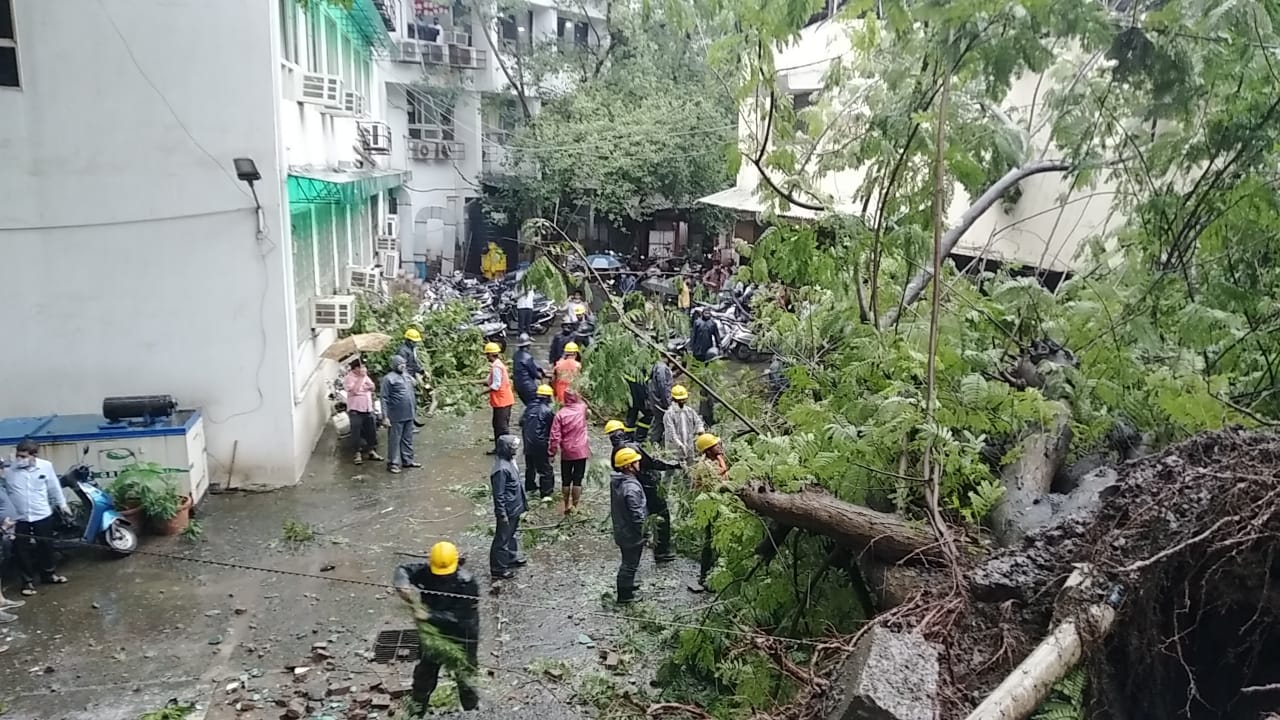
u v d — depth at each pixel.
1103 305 5.95
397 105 26.83
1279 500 3.49
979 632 3.79
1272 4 5.47
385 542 9.03
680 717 5.56
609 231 27.78
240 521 9.50
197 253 9.86
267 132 9.74
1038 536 4.11
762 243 6.87
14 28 8.98
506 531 8.16
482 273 27.61
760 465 5.46
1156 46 5.34
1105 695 3.55
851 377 6.06
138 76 9.35
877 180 6.69
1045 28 5.58
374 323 15.18
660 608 7.48
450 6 26.83
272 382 10.33
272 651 6.83
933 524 4.63
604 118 24.42
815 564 5.54
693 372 7.32
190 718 5.93
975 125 6.27
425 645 5.71
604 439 12.87
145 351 9.97
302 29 12.38
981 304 6.73
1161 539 3.63
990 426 5.29
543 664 6.54
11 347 9.65
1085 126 6.65
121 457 9.11
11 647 6.82
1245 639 3.65
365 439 11.70
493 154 28.31
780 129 6.98
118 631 7.11
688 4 6.55
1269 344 5.86
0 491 7.62
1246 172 5.85
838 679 3.52
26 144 9.24
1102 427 5.46
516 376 12.74
